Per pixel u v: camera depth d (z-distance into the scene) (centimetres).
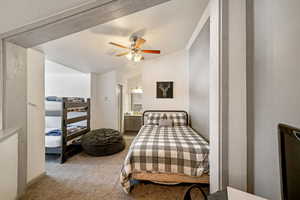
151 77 448
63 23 119
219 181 109
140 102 659
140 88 657
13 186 129
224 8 106
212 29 121
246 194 84
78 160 304
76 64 359
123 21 228
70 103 324
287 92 77
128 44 298
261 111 96
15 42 141
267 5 90
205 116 283
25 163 157
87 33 242
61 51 277
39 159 231
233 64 107
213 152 120
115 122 473
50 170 259
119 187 207
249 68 105
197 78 335
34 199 182
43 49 245
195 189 200
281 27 80
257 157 100
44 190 200
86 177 235
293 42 73
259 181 98
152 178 196
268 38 90
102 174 245
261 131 96
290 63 75
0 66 132
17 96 147
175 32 311
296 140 55
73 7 109
